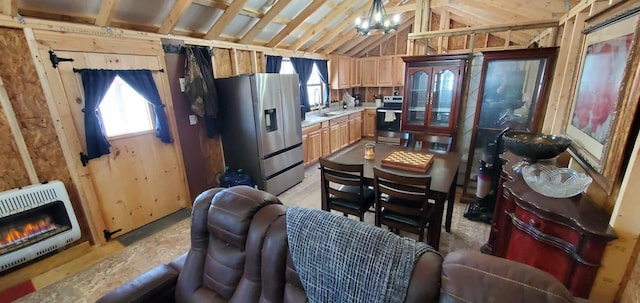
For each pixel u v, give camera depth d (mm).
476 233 2562
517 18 3035
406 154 2594
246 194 1314
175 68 2971
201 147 3412
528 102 2896
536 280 735
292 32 4168
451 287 788
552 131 2336
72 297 1933
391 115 6066
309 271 1016
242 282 1201
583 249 1188
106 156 2510
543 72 2658
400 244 932
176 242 2580
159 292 1314
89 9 2262
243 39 3586
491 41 4840
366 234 970
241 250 1223
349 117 5883
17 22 1904
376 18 2893
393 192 1921
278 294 1118
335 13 4117
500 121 3068
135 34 2555
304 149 4445
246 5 3064
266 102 3285
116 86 2525
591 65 1604
